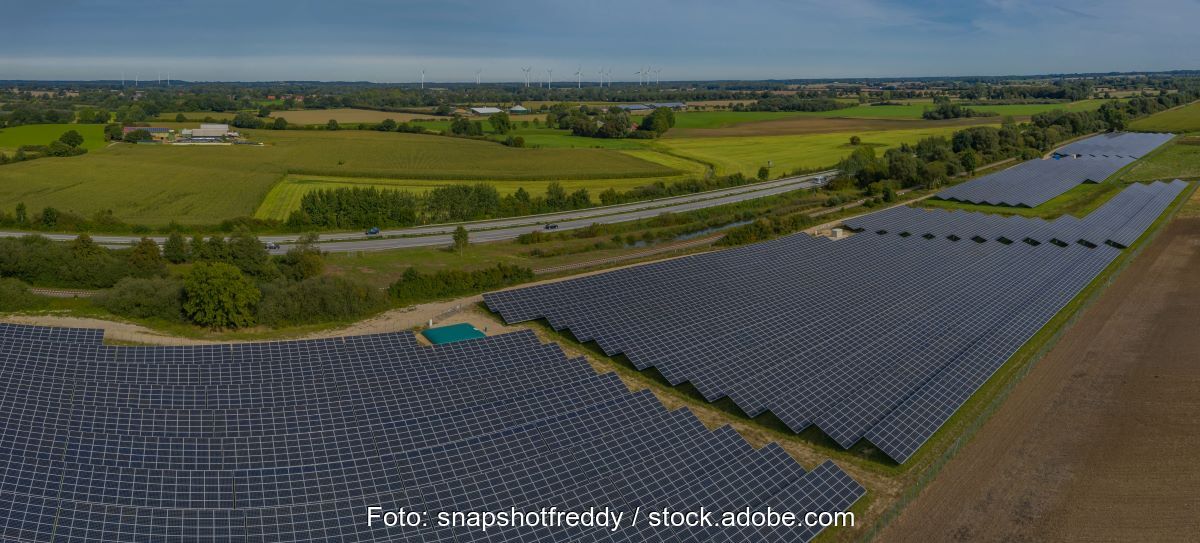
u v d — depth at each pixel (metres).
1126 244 115.94
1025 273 97.88
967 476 53.34
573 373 64.19
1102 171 189.62
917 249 107.75
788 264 97.56
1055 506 49.91
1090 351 75.12
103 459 43.56
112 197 162.00
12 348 58.50
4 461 39.94
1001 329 77.62
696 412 62.78
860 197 169.00
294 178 192.00
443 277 93.56
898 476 53.22
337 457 47.66
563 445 50.53
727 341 72.00
